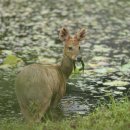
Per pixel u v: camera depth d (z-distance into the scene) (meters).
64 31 13.66
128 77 17.05
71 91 15.37
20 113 13.31
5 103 14.08
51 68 12.76
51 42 21.98
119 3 35.22
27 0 35.31
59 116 13.08
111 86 15.89
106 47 21.56
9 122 12.02
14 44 21.38
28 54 19.72
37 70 12.09
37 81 11.92
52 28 25.44
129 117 11.58
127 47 21.73
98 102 14.31
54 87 12.48
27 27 25.39
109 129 10.89
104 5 34.22
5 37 22.75
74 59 13.35
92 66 18.25
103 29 25.84
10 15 28.77
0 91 15.07
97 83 16.25
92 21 28.06
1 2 33.84
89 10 31.91
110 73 17.47
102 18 29.16
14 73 17.05
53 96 12.64
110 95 14.35
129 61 18.95
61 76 13.07
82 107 13.91
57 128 11.09
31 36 23.19
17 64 18.11
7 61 18.20
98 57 19.56
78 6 33.47
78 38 13.61
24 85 11.92
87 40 22.98
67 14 30.05
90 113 12.90
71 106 13.99
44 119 12.09
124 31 25.39
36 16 28.78
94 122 11.44
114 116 11.77
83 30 13.66
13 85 15.66
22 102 12.03
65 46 13.48
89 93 15.18
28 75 11.95
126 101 13.24
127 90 15.46
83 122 11.45
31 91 11.90
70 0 36.16
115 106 12.35
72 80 16.55
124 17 29.69
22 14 29.25
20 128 11.15
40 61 18.66
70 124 11.35
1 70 17.39
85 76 17.05
